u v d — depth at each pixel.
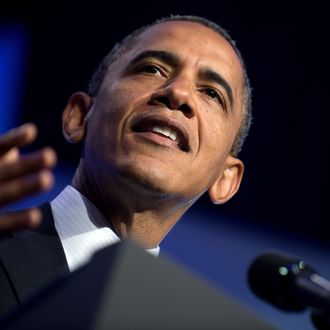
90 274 2.35
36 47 12.95
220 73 5.62
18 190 2.65
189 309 2.36
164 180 5.07
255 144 12.52
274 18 12.49
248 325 2.44
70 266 4.86
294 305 3.44
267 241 12.16
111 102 5.32
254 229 12.26
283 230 12.33
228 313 2.43
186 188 5.32
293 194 12.38
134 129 5.15
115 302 2.24
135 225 5.44
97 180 5.29
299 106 12.50
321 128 12.43
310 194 12.35
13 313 2.38
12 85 12.82
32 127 3.01
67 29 12.94
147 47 5.65
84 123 5.81
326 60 12.47
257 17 12.50
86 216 5.21
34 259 4.58
